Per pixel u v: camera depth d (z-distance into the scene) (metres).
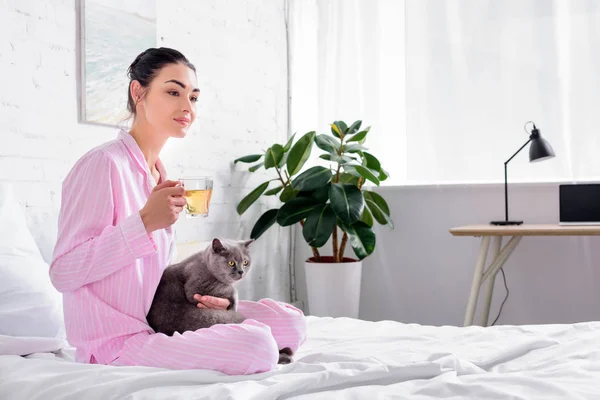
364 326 2.03
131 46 2.53
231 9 3.30
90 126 2.34
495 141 3.38
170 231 1.56
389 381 1.31
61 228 1.42
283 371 1.34
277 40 3.75
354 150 3.26
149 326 1.47
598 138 3.17
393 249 3.64
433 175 3.50
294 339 1.63
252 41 3.50
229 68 3.29
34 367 1.36
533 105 3.30
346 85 3.71
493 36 3.37
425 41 3.49
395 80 3.64
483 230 2.86
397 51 3.64
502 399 1.13
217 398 1.12
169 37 2.84
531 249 3.35
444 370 1.32
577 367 1.35
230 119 3.30
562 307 3.30
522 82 3.32
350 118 3.70
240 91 3.38
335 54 3.75
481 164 3.40
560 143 3.25
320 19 3.78
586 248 3.25
